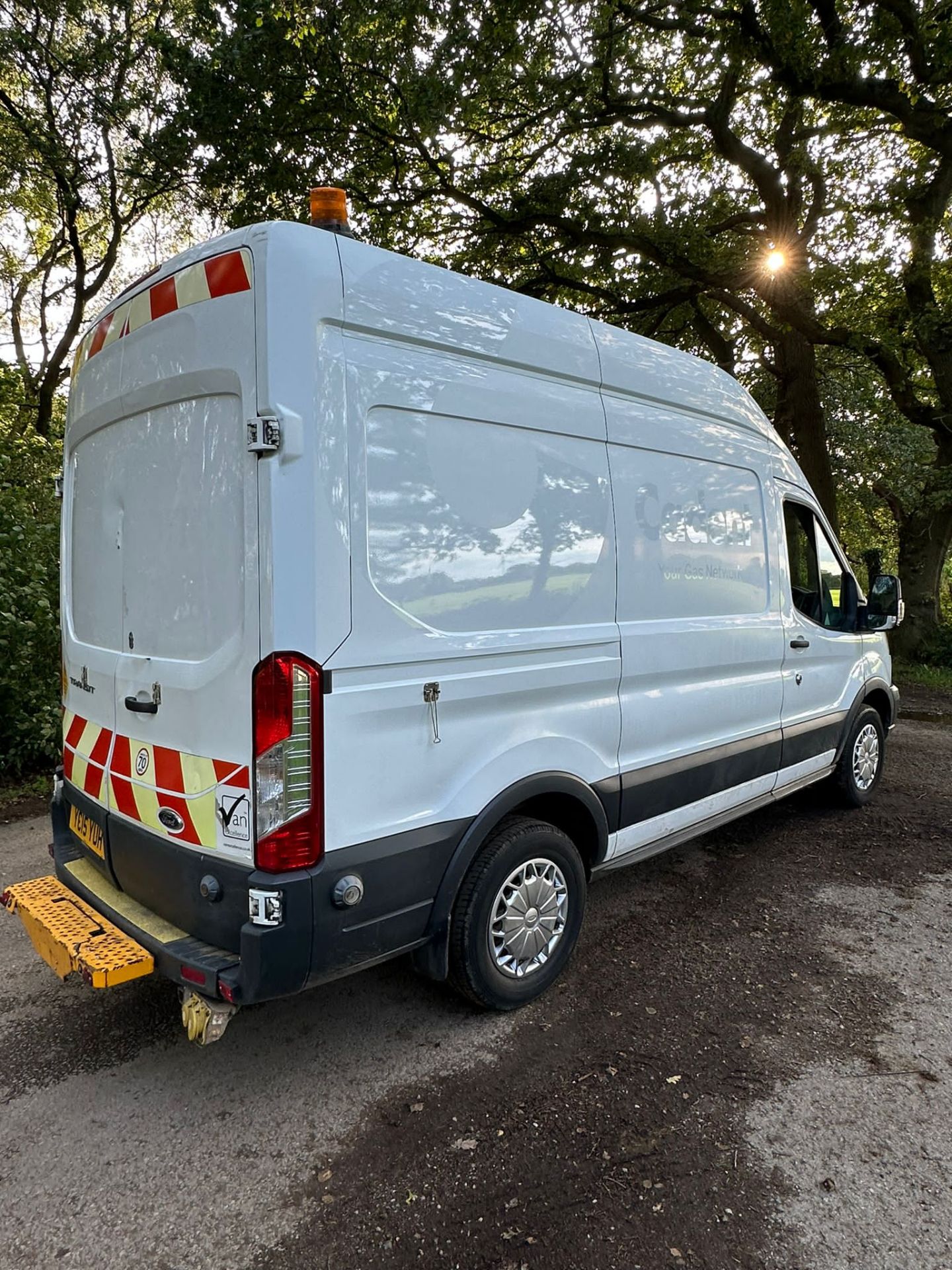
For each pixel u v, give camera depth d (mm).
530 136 10625
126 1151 2211
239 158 8398
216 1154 2197
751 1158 2170
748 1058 2609
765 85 9539
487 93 8914
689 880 4129
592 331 3084
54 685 5953
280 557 2045
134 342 2561
